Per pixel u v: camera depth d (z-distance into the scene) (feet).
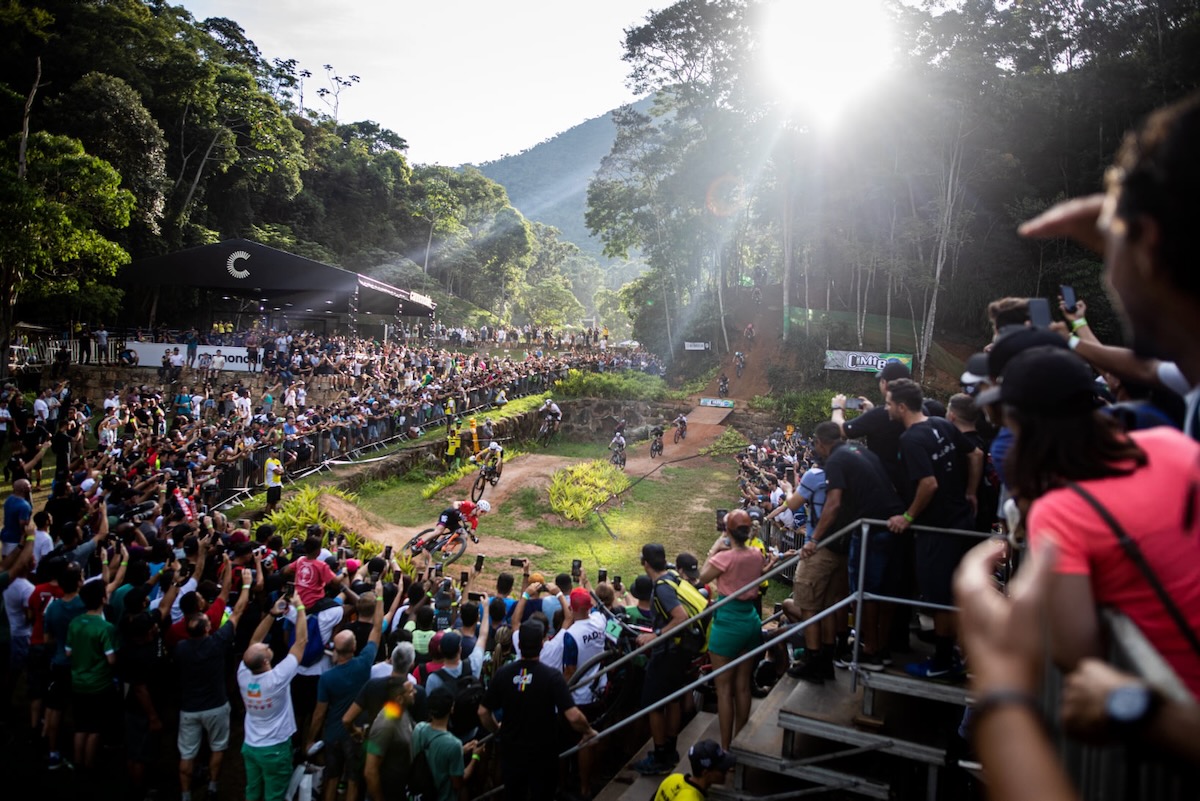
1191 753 3.13
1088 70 153.28
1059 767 3.02
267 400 94.53
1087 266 137.28
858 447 21.11
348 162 267.59
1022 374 5.50
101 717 28.09
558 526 81.97
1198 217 3.23
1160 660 3.75
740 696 23.02
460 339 180.14
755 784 21.61
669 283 187.32
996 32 131.34
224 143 179.93
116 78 145.07
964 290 158.20
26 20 140.26
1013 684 3.31
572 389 140.67
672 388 168.55
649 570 29.12
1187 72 135.85
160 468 60.23
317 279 122.42
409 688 23.39
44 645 30.17
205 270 120.16
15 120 134.92
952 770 19.92
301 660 30.07
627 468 113.70
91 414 91.20
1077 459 4.95
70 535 34.71
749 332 170.91
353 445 93.15
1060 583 4.30
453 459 98.73
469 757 25.91
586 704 26.76
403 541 69.87
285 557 36.94
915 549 19.69
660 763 24.82
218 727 27.35
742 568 22.90
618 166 180.65
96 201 101.65
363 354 119.14
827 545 21.06
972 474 18.66
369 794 22.93
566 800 25.23
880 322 161.99
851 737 18.37
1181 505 4.40
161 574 31.65
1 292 96.73
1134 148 3.76
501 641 28.63
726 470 116.78
